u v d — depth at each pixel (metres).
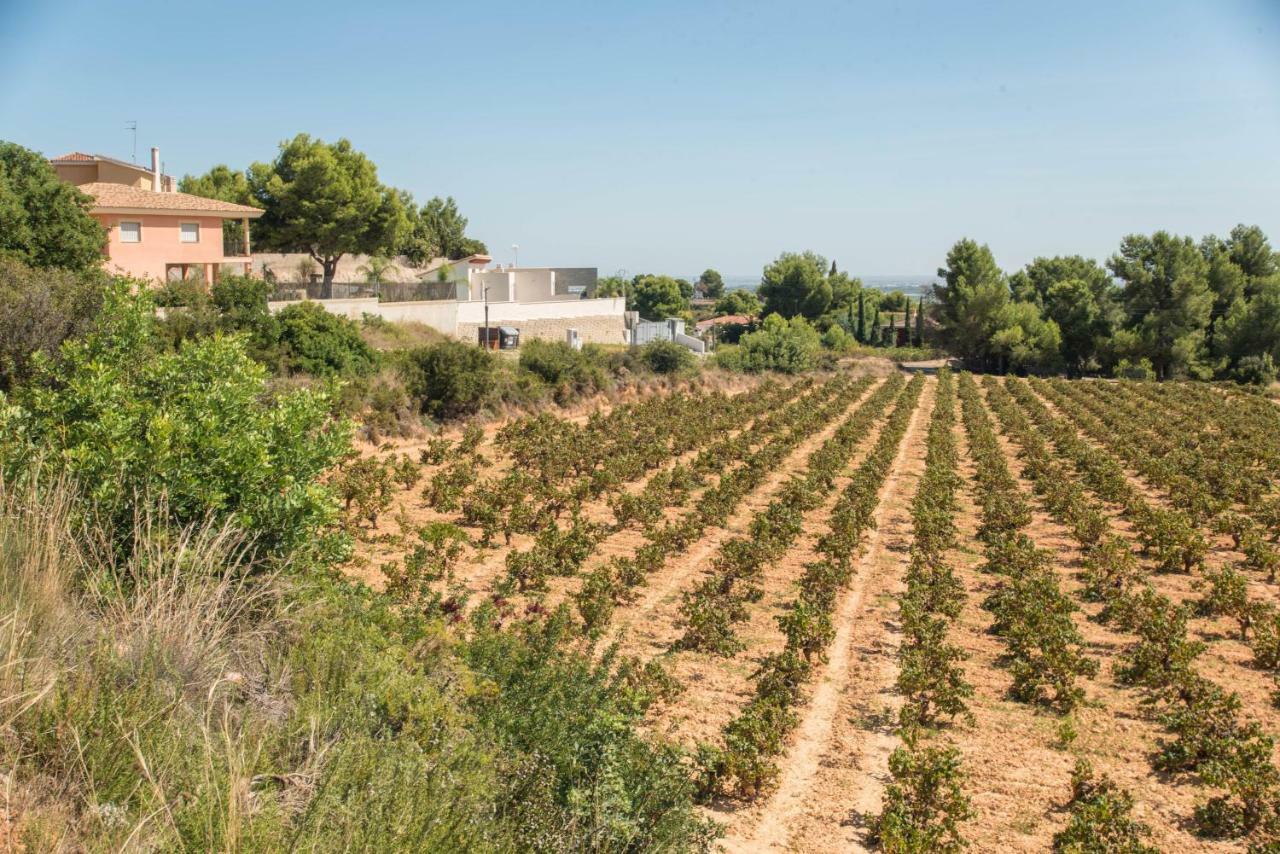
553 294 75.50
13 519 6.18
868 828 8.16
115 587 6.25
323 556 8.18
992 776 9.38
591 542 17.38
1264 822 8.23
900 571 17.59
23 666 4.72
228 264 42.12
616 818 5.57
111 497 6.96
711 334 88.12
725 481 23.78
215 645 5.89
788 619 12.65
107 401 7.74
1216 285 71.88
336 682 5.92
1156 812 8.73
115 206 36.22
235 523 7.32
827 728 10.52
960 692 10.91
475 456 26.09
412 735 5.50
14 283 17.88
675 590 15.71
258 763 4.83
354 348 32.12
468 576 15.45
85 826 4.04
